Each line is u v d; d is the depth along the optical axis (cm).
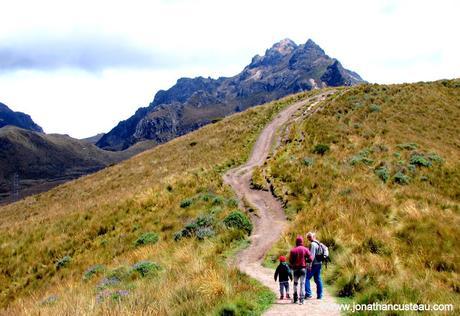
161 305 945
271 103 6644
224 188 2748
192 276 1183
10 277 2273
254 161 3725
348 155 3114
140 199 2872
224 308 895
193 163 4112
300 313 927
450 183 2748
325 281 1223
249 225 1952
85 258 2216
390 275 1094
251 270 1366
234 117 6312
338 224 1617
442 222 1569
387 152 3222
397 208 1775
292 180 2664
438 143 3666
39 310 1131
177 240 1919
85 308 1018
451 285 1080
